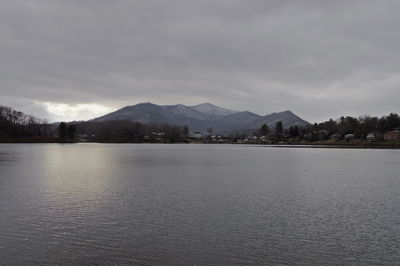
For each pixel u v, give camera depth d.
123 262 19.98
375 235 25.28
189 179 55.53
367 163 95.19
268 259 20.72
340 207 34.47
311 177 60.12
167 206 34.09
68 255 20.89
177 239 23.97
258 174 64.44
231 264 19.95
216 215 30.64
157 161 97.81
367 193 43.03
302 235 25.14
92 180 53.06
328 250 22.19
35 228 26.12
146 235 24.75
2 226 26.55
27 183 48.94
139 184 49.09
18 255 20.81
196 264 19.89
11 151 142.88
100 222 27.97
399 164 91.50
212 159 110.19
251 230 26.22
